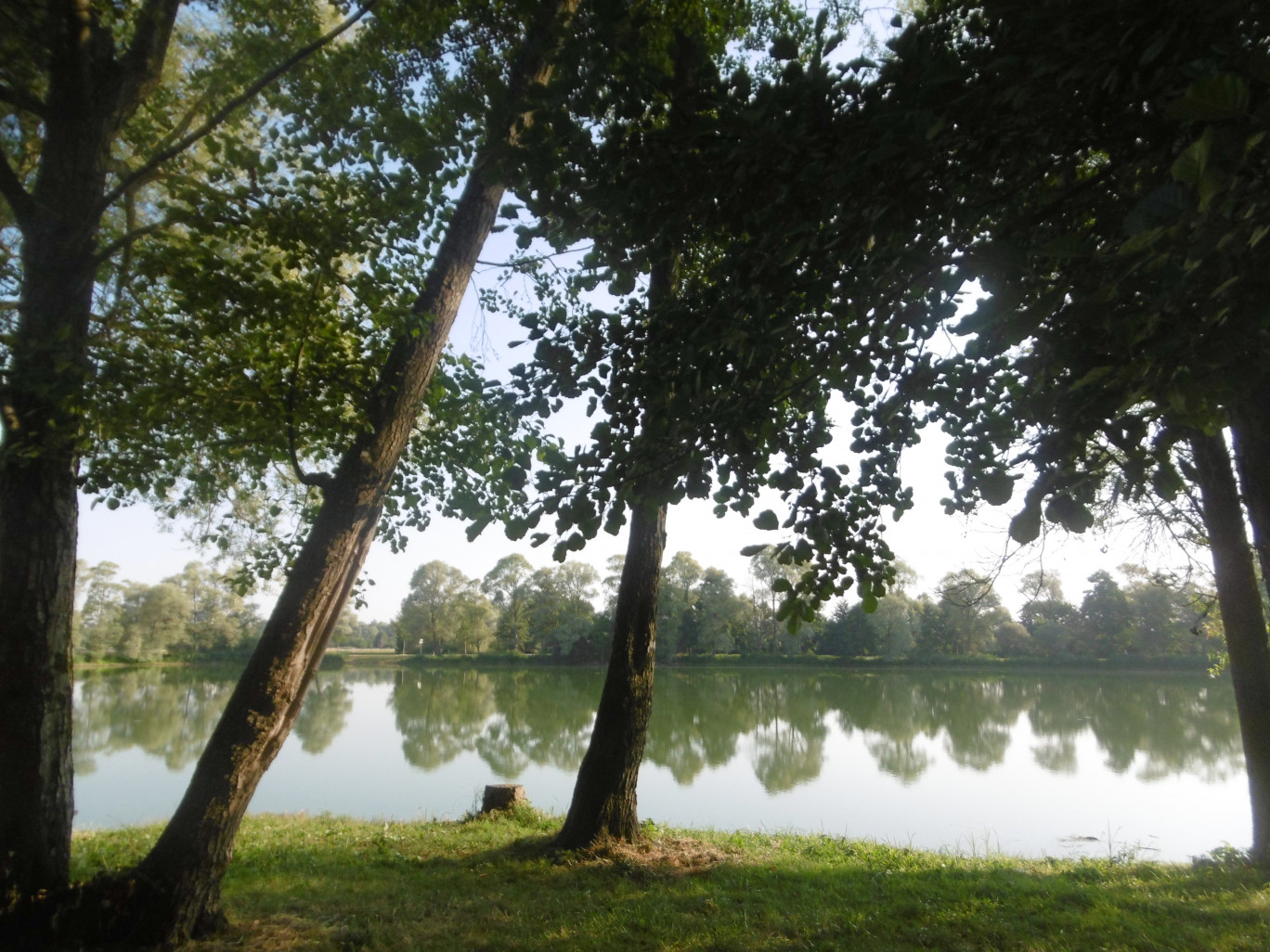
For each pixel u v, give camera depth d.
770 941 5.32
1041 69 2.27
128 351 5.04
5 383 4.57
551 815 10.37
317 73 5.02
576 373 3.29
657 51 4.91
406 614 74.25
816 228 2.74
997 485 2.76
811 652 60.50
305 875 6.68
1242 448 5.14
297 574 5.20
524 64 4.71
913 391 3.40
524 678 53.56
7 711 4.52
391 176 5.00
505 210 3.06
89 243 4.94
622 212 2.85
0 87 4.76
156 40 5.27
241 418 5.22
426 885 6.59
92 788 13.30
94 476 5.48
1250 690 7.83
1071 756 18.78
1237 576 7.97
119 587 55.38
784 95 2.43
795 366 3.33
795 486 3.49
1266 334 2.31
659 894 6.43
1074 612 54.53
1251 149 1.71
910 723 25.78
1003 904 6.24
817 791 14.43
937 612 54.72
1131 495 2.85
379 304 5.50
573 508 2.97
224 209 4.90
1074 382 2.46
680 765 17.23
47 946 4.27
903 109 2.36
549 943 5.21
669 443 3.07
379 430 5.55
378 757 18.06
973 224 2.93
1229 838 11.19
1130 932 5.40
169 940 4.46
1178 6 2.04
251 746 4.86
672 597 62.84
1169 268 2.09
